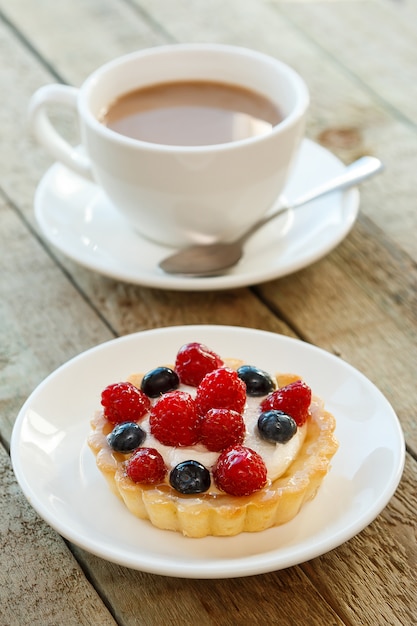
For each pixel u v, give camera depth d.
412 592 0.53
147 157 0.65
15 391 0.62
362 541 0.55
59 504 0.54
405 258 0.70
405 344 0.65
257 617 0.52
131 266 0.68
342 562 0.54
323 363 0.60
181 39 0.90
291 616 0.52
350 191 0.71
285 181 0.69
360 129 0.81
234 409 0.55
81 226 0.71
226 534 0.53
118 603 0.53
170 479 0.53
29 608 0.52
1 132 0.82
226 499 0.53
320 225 0.69
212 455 0.54
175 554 0.53
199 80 0.74
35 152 0.80
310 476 0.54
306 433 0.56
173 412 0.54
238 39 0.90
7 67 0.88
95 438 0.56
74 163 0.71
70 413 0.58
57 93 0.71
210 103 0.72
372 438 0.56
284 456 0.55
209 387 0.55
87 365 0.60
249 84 0.73
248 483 0.53
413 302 0.67
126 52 0.89
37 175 0.78
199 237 0.69
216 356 0.58
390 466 0.55
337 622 0.52
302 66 0.87
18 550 0.55
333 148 0.79
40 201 0.71
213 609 0.52
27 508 0.56
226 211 0.67
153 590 0.53
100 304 0.68
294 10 0.95
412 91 0.85
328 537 0.51
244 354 0.61
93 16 0.94
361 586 0.53
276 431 0.54
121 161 0.66
